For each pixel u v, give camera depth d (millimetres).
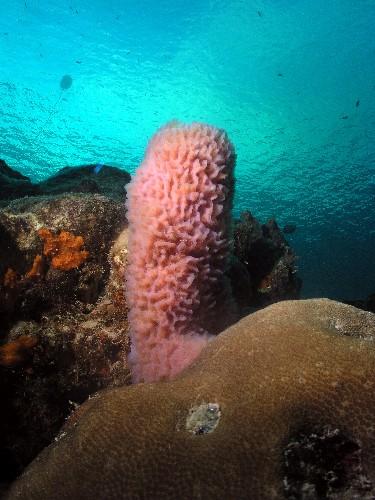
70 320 3246
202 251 2541
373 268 24219
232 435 1388
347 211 25062
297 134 22781
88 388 3186
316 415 1357
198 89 20969
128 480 1387
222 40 19328
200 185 2510
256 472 1279
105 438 1543
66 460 1557
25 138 19812
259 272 5402
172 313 2494
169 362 2438
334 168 24062
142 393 1719
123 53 19141
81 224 3357
